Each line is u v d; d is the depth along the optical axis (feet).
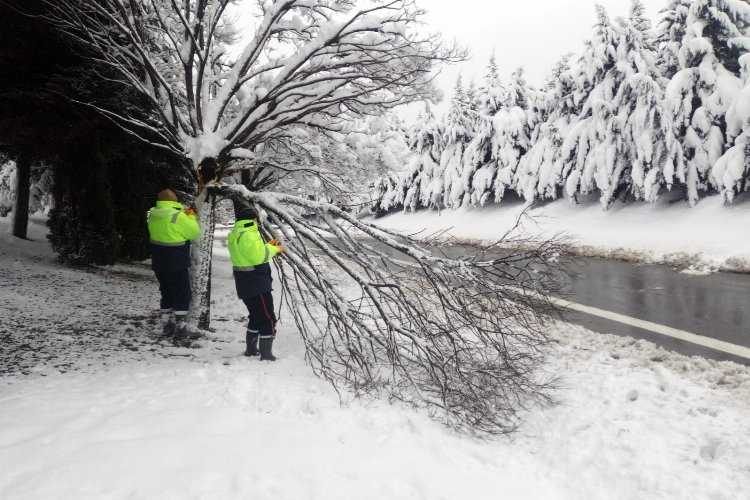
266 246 16.78
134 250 46.01
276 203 17.16
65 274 32.60
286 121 20.67
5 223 63.26
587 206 77.61
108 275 35.45
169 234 17.95
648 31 73.51
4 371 13.94
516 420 15.11
